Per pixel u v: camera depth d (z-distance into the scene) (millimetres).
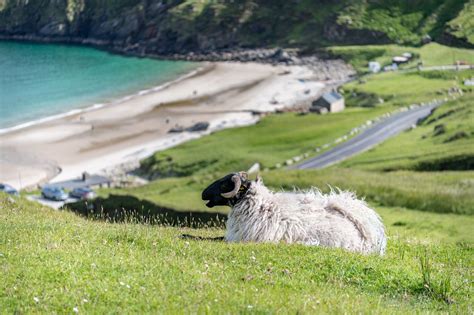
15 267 12297
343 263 14508
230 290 11891
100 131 133125
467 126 94562
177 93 172750
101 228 17312
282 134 120625
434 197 45312
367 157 90688
